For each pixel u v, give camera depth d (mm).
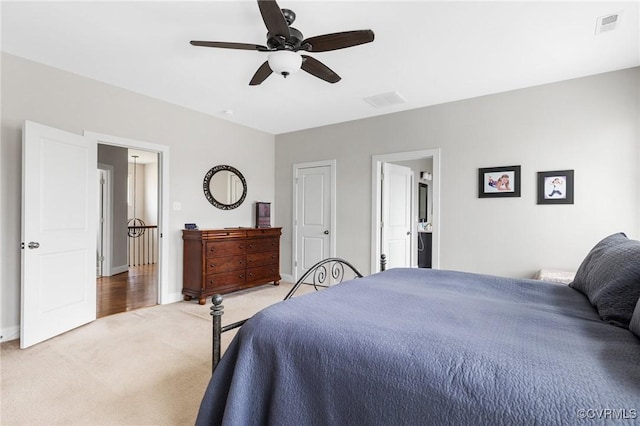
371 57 2805
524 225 3428
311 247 5137
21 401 1891
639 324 1062
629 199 2945
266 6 1712
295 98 3836
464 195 3775
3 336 2760
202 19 2289
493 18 2234
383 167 4578
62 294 2938
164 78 3307
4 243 2775
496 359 932
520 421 767
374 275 2311
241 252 4402
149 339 2818
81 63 2986
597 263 1634
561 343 1055
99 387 2047
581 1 2049
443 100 3846
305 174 5219
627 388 783
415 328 1179
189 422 1719
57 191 2893
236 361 1256
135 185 8500
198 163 4375
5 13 2232
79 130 3223
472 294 1783
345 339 1107
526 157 3414
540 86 3352
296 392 1109
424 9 2143
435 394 888
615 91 3010
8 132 2795
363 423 973
